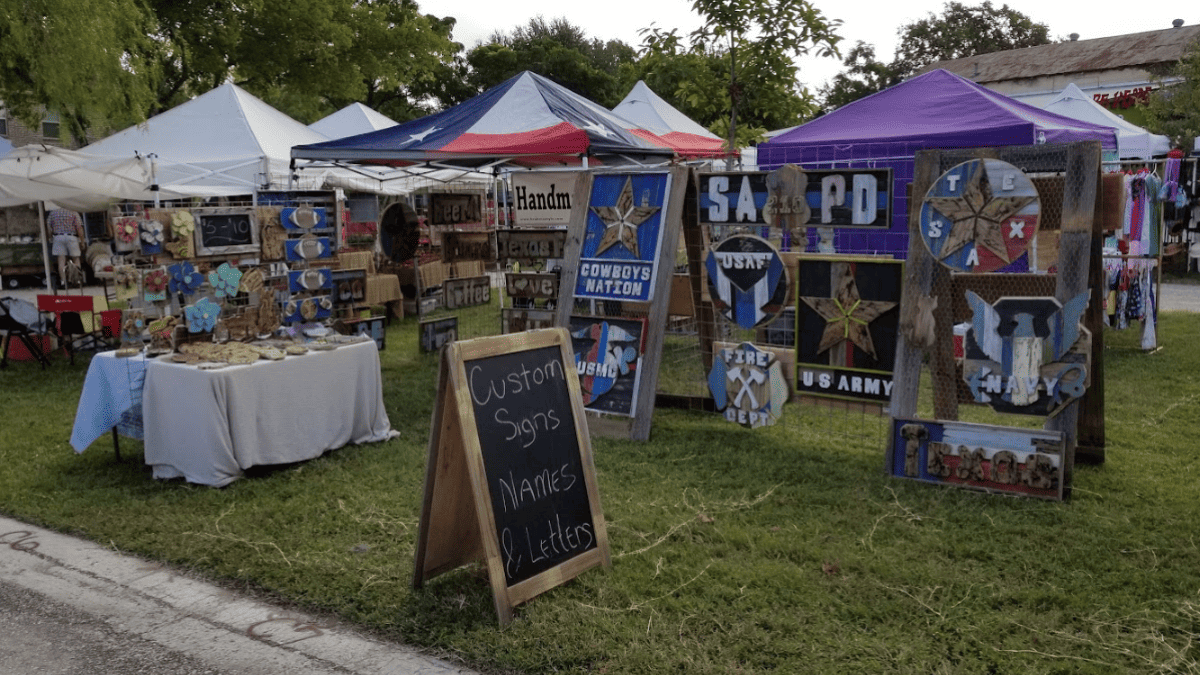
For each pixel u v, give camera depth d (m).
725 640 3.28
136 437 5.72
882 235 8.15
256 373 5.37
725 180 6.00
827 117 9.59
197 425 5.23
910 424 5.09
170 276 5.89
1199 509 4.52
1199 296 14.05
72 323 9.47
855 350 5.58
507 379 3.73
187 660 3.30
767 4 10.05
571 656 3.19
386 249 9.52
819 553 4.04
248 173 10.88
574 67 44.12
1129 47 27.05
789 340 6.35
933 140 8.34
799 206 5.69
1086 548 4.04
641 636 3.31
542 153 7.36
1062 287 4.70
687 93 11.02
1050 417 4.76
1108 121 12.98
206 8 18.31
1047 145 4.73
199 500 5.04
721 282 6.01
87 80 10.71
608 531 4.39
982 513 4.53
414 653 3.31
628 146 8.03
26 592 3.92
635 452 5.85
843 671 3.04
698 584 3.76
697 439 6.14
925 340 5.11
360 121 15.56
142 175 10.18
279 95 27.22
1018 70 28.86
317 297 7.53
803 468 5.38
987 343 4.85
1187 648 3.12
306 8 19.38
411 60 23.17
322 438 5.81
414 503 4.89
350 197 12.30
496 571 3.46
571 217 6.67
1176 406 6.73
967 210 4.92
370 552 4.22
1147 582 3.68
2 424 6.92
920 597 3.57
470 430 3.51
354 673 3.17
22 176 9.81
